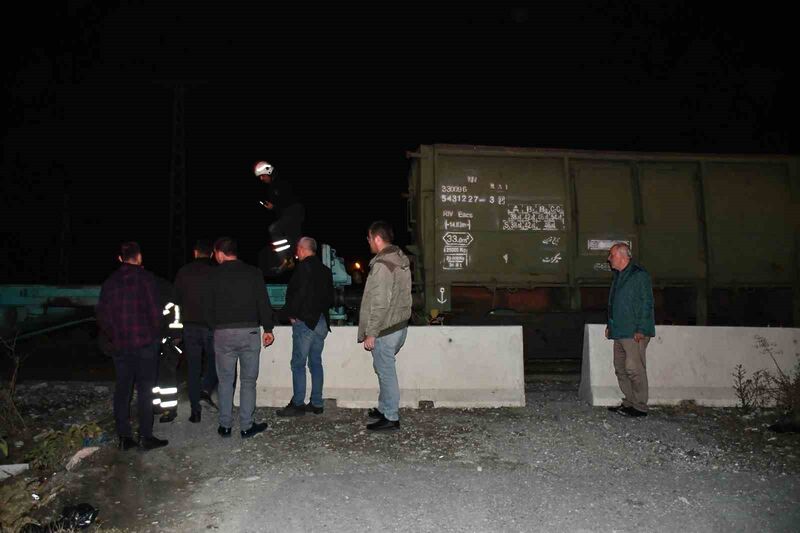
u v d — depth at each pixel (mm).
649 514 4672
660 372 7891
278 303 12180
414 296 10602
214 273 6492
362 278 11219
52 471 5879
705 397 7840
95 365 12469
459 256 10406
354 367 7789
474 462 5762
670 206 11047
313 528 4418
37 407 8273
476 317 10664
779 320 11469
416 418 7141
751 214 11203
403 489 5117
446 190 10461
